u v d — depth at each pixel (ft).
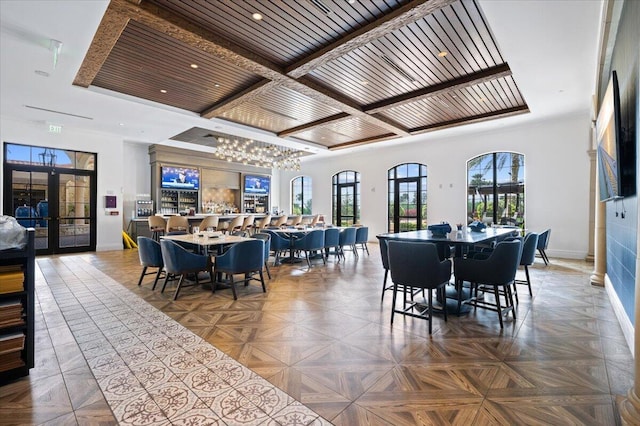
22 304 7.28
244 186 42.39
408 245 10.00
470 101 20.53
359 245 33.99
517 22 11.37
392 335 9.61
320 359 8.06
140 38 13.05
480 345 8.90
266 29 12.39
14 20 11.09
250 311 11.85
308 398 6.39
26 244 7.25
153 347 8.72
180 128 25.07
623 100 9.45
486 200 28.14
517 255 10.36
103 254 25.72
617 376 7.23
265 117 24.00
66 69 14.83
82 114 21.45
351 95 19.42
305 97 19.66
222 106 20.18
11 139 23.39
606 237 15.30
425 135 28.71
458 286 11.47
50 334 9.61
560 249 24.20
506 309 11.05
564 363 7.86
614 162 8.66
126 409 6.03
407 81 17.35
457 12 11.38
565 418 5.79
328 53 13.61
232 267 13.46
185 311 11.80
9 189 23.66
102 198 27.76
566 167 23.88
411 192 33.35
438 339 9.32
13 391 6.62
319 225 33.19
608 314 11.50
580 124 23.24
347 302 13.06
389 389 6.72
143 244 14.97
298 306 12.49
